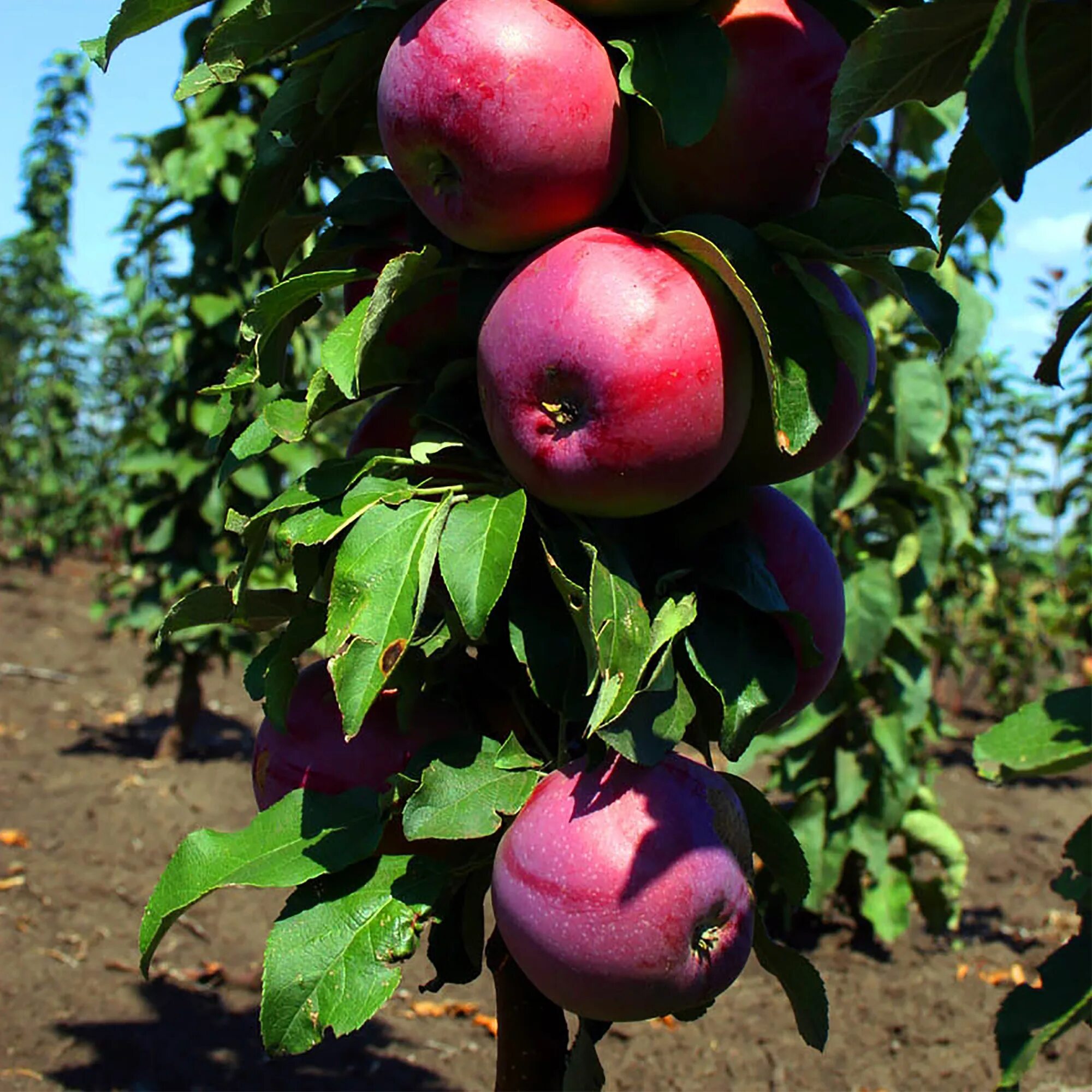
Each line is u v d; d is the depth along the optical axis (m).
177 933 4.35
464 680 1.50
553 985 1.27
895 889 4.60
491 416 1.27
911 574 4.54
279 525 1.36
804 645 1.35
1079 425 6.48
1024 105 1.00
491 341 1.25
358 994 1.23
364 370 1.38
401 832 1.39
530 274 1.24
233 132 5.60
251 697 1.52
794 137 1.28
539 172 1.22
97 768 6.30
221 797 5.85
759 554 1.38
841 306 1.29
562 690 1.29
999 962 4.58
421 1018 3.98
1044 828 6.74
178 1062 3.46
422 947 4.62
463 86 1.19
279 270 1.66
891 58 1.23
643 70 1.24
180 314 6.11
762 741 4.35
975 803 7.27
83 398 14.41
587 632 1.20
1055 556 9.74
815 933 4.84
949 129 4.03
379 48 1.38
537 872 1.25
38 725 7.28
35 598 12.68
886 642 4.45
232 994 3.96
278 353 1.46
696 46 1.25
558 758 1.33
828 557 1.49
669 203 1.33
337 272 1.32
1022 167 1.00
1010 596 9.58
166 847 5.18
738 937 1.30
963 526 4.63
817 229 1.28
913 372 4.18
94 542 15.85
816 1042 1.43
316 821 1.36
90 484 14.14
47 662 9.38
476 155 1.21
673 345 1.19
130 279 6.37
